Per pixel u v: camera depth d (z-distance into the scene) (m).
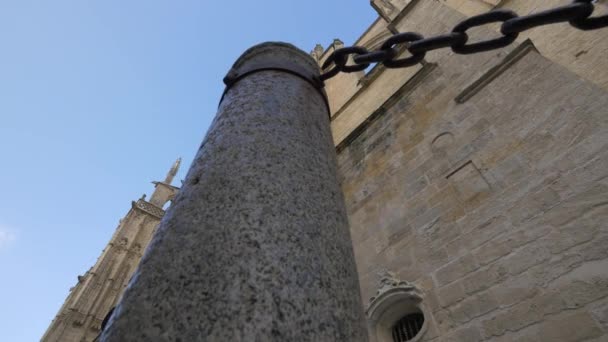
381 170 6.20
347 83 13.10
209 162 1.13
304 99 1.56
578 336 2.62
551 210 3.34
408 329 4.07
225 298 0.70
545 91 4.17
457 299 3.60
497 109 4.69
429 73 6.73
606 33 5.85
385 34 13.99
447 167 4.87
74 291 26.09
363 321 0.92
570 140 3.56
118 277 27.11
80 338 22.70
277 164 1.10
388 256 4.77
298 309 0.73
